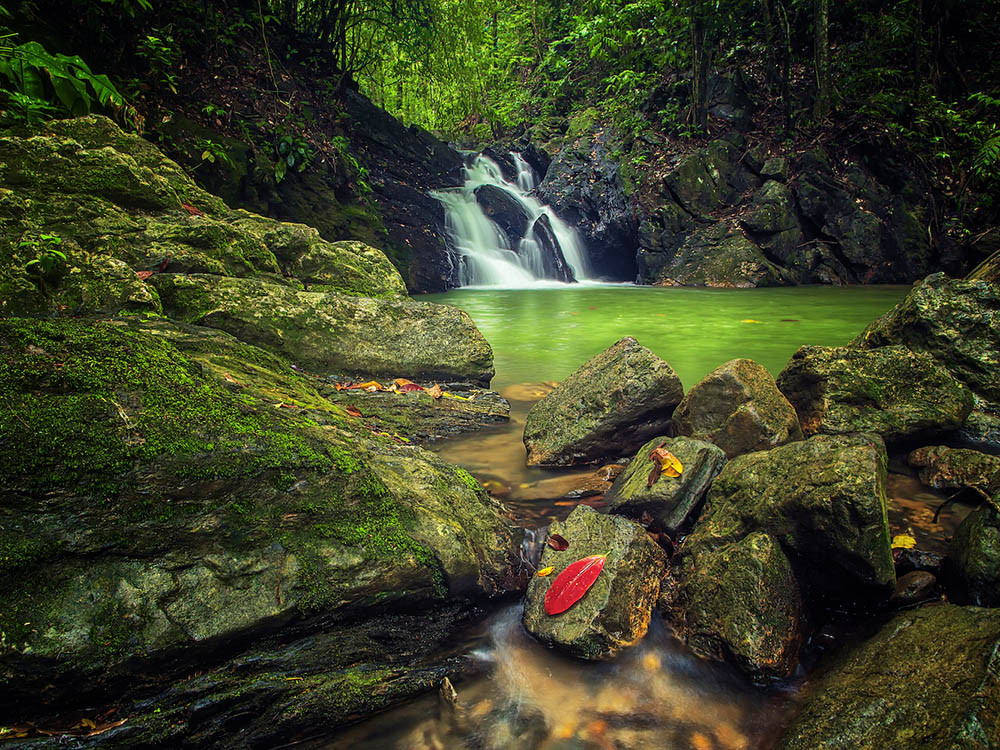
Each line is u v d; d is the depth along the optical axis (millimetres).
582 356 5793
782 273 11914
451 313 4539
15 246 3109
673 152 13445
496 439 3750
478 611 2293
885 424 3285
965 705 1445
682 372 5027
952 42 14055
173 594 1718
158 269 3957
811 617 2168
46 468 1667
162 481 1800
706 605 2111
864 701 1614
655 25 13672
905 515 2729
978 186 12352
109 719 1597
